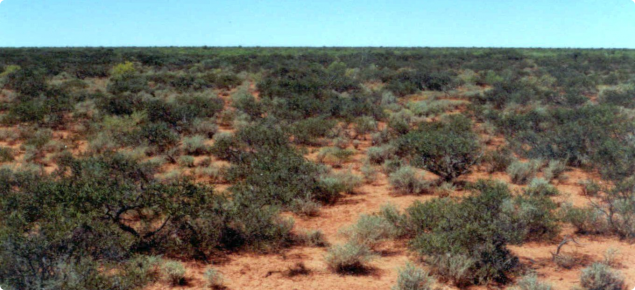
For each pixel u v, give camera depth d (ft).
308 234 24.63
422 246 21.31
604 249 23.49
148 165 31.48
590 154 41.45
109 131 51.93
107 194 22.79
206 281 19.89
